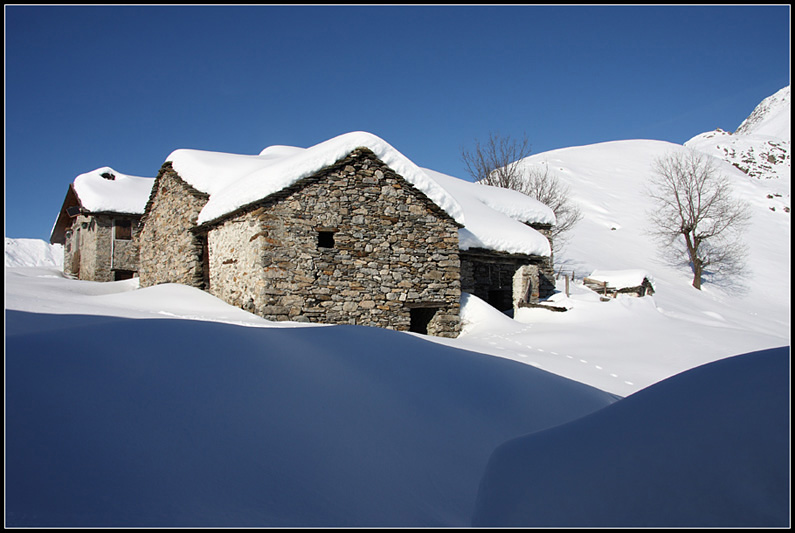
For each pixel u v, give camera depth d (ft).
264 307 36.35
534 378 23.50
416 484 12.73
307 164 38.40
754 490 7.03
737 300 116.47
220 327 19.66
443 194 43.21
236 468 11.21
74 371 13.26
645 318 50.47
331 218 39.27
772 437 7.55
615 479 8.31
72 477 9.52
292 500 10.61
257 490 10.65
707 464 7.66
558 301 56.90
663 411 9.37
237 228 40.96
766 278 126.93
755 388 8.64
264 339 19.25
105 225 73.82
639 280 86.84
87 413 11.61
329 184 39.40
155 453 10.94
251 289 38.19
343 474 12.18
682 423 8.70
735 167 223.51
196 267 48.62
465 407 18.30
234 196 40.57
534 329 45.29
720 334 45.11
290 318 37.11
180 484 10.17
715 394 9.03
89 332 16.25
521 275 57.26
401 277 41.39
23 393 11.62
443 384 19.67
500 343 38.22
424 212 42.78
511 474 9.87
